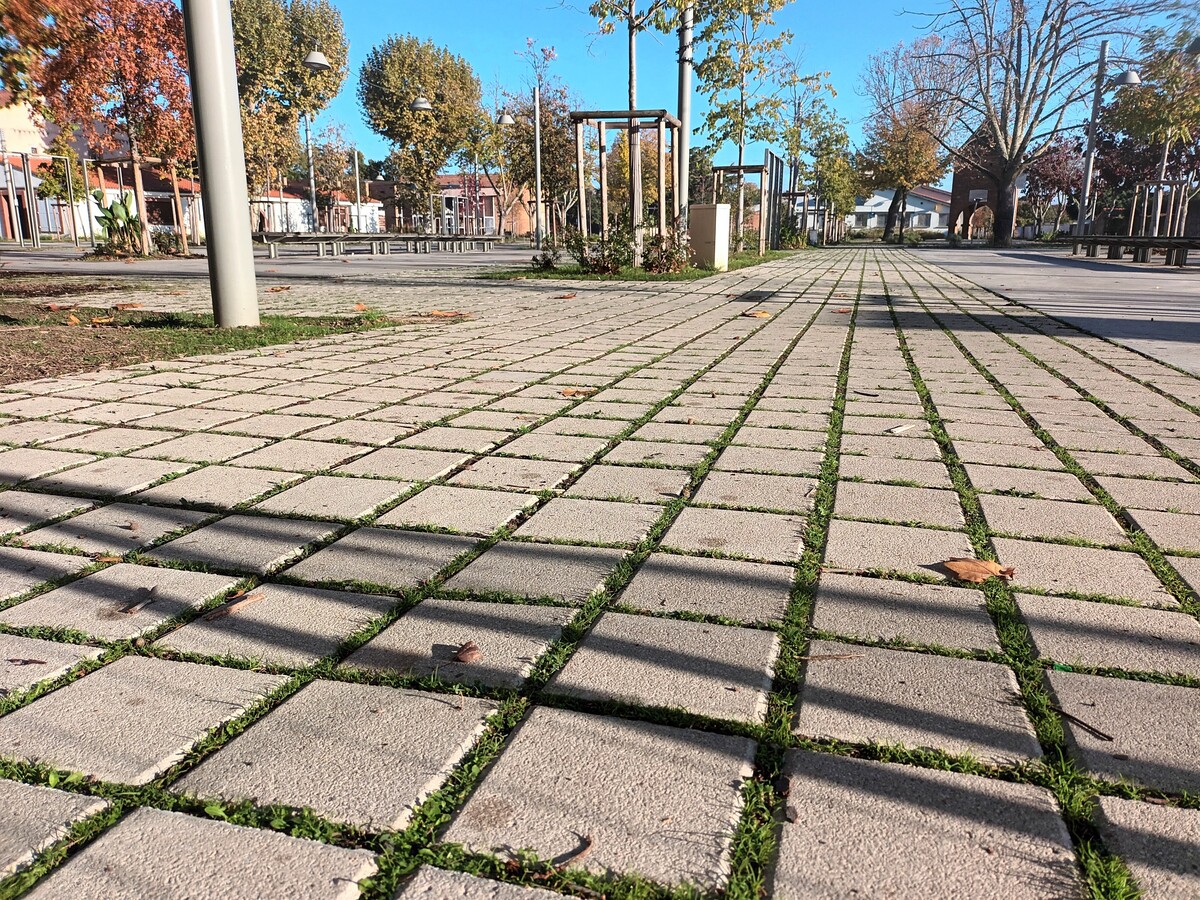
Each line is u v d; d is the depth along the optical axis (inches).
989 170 1683.1
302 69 1683.1
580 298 446.3
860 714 66.4
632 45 597.6
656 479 128.3
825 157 1699.1
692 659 75.0
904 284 554.6
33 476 129.1
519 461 138.2
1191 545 102.0
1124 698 68.6
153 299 417.4
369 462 137.3
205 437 153.4
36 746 62.5
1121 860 50.8
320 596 88.3
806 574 93.6
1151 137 694.5
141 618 83.4
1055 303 417.4
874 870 50.0
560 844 52.1
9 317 331.0
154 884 49.1
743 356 251.0
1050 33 1240.2
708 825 53.8
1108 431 159.5
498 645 77.6
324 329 300.0
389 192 2795.3
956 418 169.9
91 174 1643.7
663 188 610.2
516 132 1779.0
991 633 80.0
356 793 57.1
